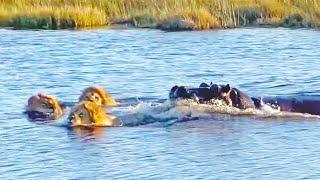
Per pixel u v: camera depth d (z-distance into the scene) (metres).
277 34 73.88
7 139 34.72
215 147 33.03
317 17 81.62
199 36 72.94
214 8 83.88
